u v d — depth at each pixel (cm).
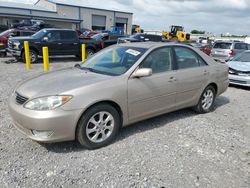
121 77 354
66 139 315
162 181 277
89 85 323
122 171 292
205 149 356
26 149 331
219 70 519
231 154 346
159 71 405
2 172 279
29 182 265
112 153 331
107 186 265
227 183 280
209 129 430
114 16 5406
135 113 376
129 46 433
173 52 434
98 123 336
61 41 1312
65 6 4684
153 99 393
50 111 297
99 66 408
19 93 330
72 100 306
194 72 459
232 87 858
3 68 1032
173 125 438
